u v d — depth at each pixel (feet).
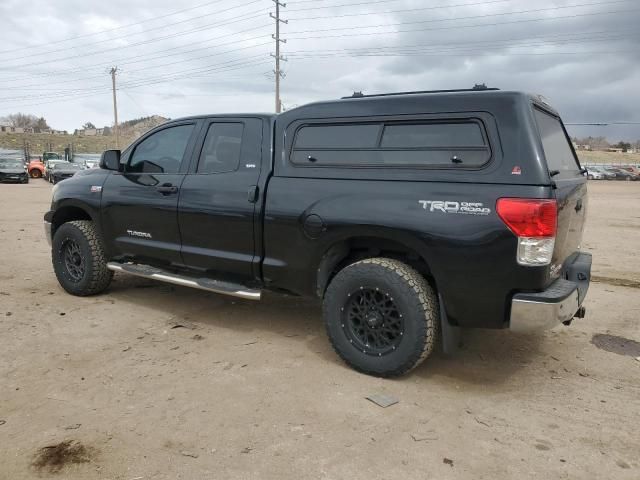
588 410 11.55
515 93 11.62
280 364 13.67
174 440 10.00
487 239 11.34
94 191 18.60
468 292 11.73
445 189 11.85
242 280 15.40
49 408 11.10
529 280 11.15
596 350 15.14
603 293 21.43
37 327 16.01
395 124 12.79
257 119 15.16
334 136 13.65
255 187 14.55
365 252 13.97
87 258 18.79
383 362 12.68
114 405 11.30
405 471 9.20
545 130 12.76
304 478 8.95
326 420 10.87
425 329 12.17
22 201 60.18
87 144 339.98
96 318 17.01
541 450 9.94
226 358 14.01
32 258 26.66
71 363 13.43
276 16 130.52
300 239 13.75
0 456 9.36
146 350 14.43
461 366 13.84
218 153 15.83
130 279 22.27
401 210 12.23
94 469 9.06
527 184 11.11
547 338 16.05
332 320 13.30
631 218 50.83
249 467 9.21
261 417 10.92
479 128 11.75
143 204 17.08
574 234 13.67
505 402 11.87
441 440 10.22
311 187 13.65
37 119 428.97
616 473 9.28
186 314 17.70
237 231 14.96
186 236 16.21
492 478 9.07
